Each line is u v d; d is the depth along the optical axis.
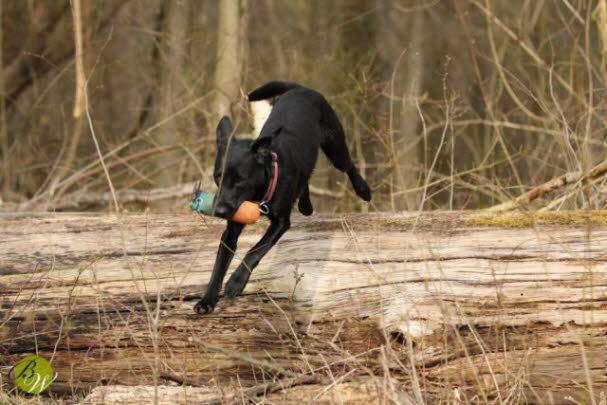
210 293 8.80
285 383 8.34
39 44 24.70
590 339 8.74
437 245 9.55
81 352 9.17
